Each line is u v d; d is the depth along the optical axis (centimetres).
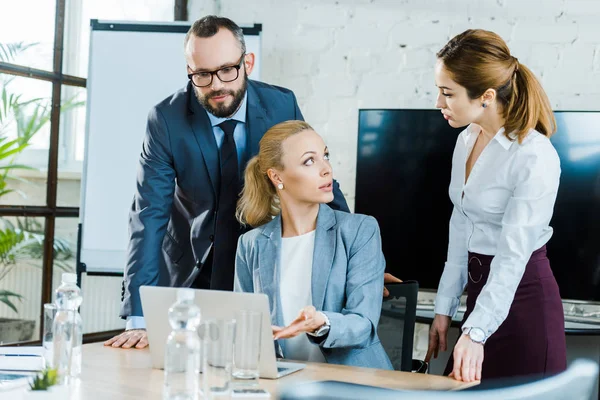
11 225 344
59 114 362
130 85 349
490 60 198
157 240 238
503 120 206
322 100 357
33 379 133
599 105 318
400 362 210
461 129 328
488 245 215
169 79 347
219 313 160
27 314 352
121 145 348
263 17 369
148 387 152
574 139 311
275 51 364
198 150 243
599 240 309
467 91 202
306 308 171
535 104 203
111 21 351
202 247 251
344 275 198
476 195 212
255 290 205
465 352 184
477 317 188
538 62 325
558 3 322
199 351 137
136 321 224
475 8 334
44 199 358
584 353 316
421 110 334
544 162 200
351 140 352
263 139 210
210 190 246
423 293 341
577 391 109
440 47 339
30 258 352
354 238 201
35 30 350
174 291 162
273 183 217
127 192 347
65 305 159
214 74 228
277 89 258
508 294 192
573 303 313
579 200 311
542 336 206
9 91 340
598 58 318
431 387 155
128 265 234
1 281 342
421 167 334
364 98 351
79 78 371
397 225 338
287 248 205
